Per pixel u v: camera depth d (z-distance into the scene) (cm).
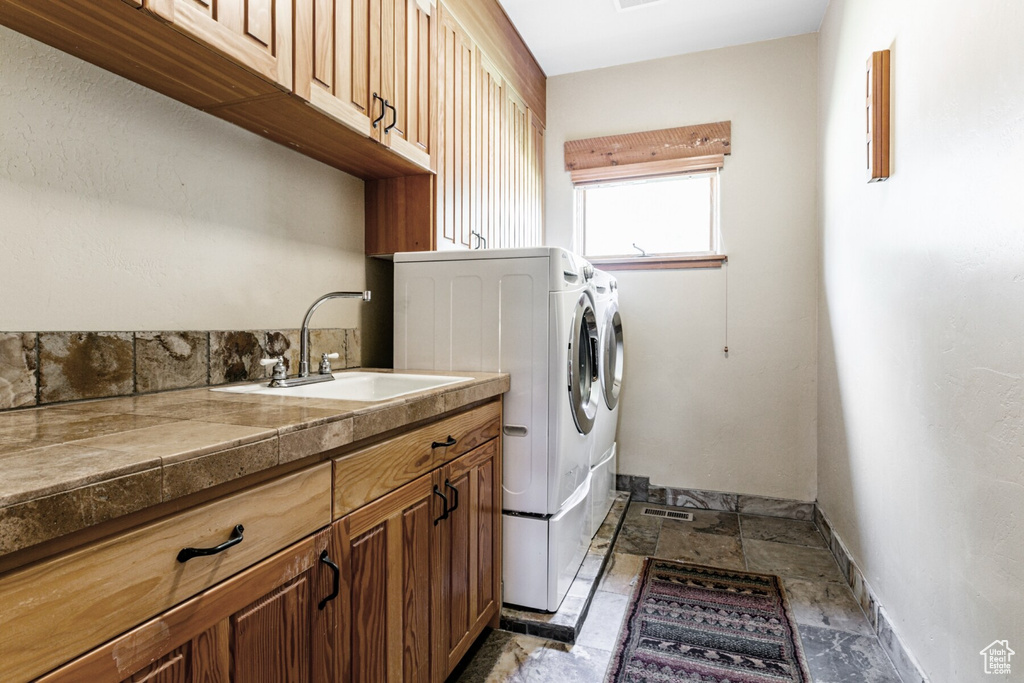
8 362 102
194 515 71
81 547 58
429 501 133
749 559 246
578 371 198
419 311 195
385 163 188
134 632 63
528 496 183
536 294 180
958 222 128
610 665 165
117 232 123
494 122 259
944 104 135
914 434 156
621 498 313
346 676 103
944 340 136
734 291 311
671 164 320
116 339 121
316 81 137
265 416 95
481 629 165
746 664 167
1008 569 107
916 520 154
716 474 316
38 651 54
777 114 303
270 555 84
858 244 214
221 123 149
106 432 80
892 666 166
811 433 298
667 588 217
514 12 273
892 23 173
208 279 146
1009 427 107
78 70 114
